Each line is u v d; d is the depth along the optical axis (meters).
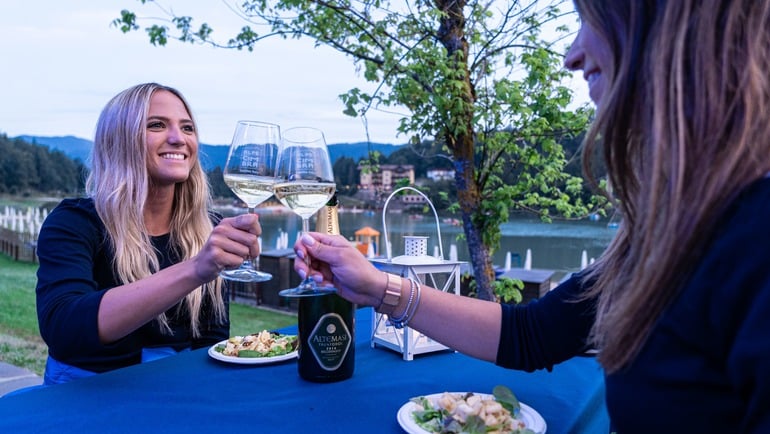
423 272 1.30
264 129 1.39
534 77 2.89
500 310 1.17
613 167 0.74
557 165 3.32
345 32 3.39
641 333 0.63
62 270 1.40
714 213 0.57
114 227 1.66
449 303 1.17
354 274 1.12
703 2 0.60
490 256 3.49
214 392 1.10
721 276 0.55
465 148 3.34
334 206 1.30
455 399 0.98
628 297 0.65
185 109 1.85
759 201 0.55
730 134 0.58
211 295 1.82
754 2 0.58
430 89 3.13
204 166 1.99
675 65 0.61
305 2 3.26
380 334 1.51
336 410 1.00
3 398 1.06
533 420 0.92
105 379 1.18
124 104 1.72
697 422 0.59
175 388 1.12
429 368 1.29
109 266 1.66
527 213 3.70
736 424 0.56
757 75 0.56
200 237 1.91
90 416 0.96
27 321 5.80
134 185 1.70
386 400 1.06
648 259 0.62
